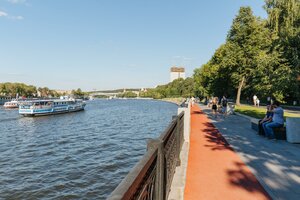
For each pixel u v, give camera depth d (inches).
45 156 935.7
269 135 436.5
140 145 1095.0
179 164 281.9
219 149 365.4
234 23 1695.4
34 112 2497.5
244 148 368.8
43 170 764.0
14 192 603.2
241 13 1675.7
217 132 527.8
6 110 3437.5
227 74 1828.2
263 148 367.2
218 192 208.8
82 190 610.2
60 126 1808.6
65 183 653.9
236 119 808.9
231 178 241.3
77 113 3029.0
